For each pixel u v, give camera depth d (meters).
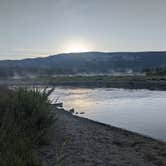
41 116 7.09
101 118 14.75
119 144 7.84
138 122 13.16
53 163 5.31
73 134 8.27
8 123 6.23
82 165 5.41
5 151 4.74
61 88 56.00
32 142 5.99
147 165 5.82
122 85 64.44
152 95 31.27
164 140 8.90
